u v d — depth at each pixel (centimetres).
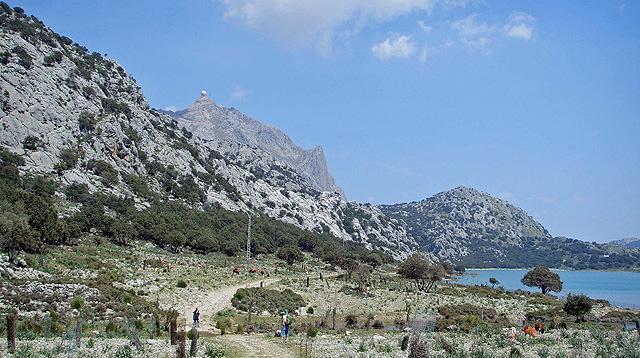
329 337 4822
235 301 7419
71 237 11094
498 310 8756
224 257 14938
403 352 3781
